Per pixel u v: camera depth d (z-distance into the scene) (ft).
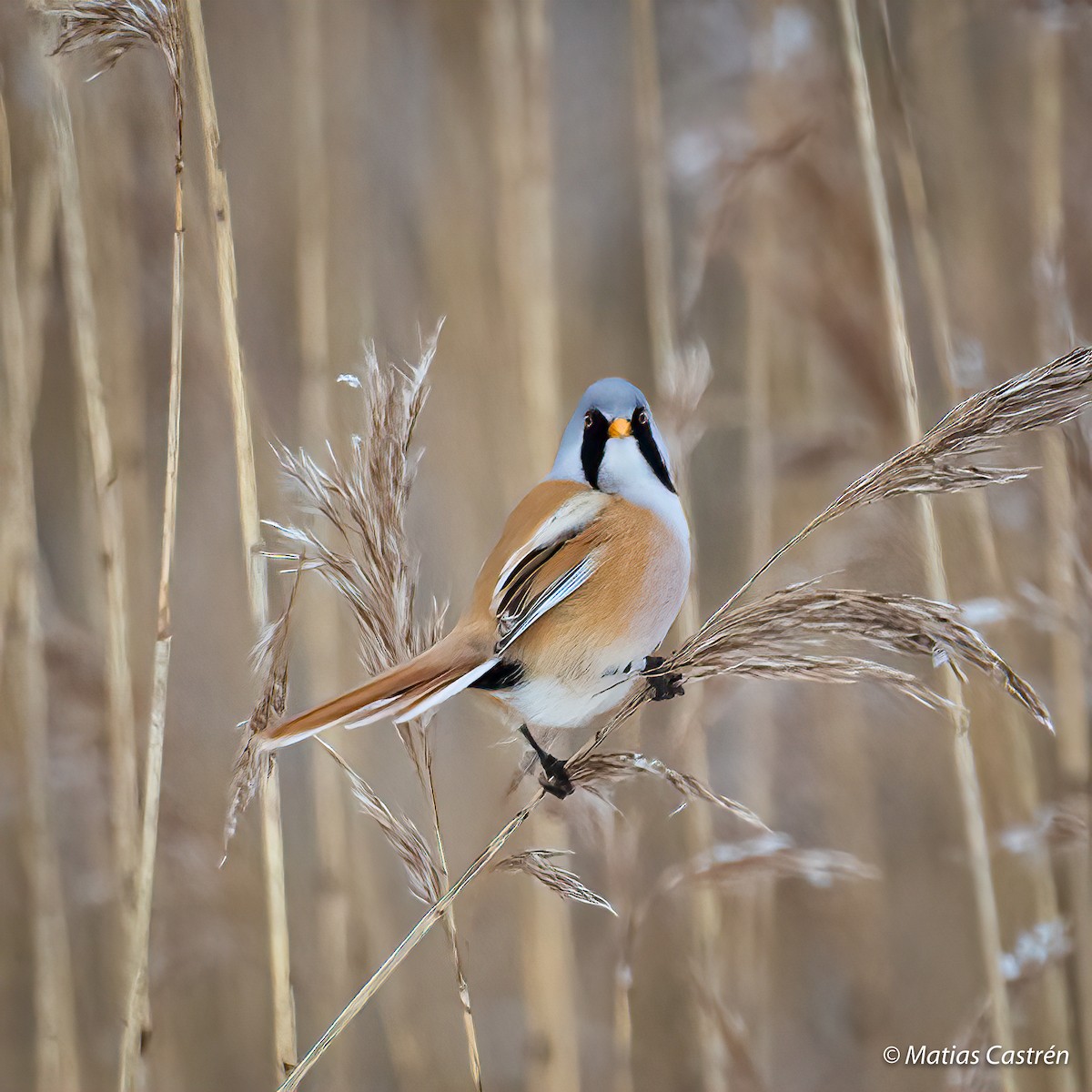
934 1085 29.60
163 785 27.73
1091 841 24.32
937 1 34.22
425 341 19.20
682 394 25.35
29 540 26.68
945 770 30.45
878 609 16.87
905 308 31.17
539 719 18.45
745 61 35.50
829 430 31.58
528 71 30.73
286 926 18.45
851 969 31.09
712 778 31.30
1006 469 17.02
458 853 29.63
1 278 25.52
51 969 25.79
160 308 29.58
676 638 27.12
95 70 18.43
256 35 34.27
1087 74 33.06
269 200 33.55
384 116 37.01
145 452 29.76
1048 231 29.25
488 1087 29.53
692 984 26.81
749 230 31.32
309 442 28.58
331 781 27.32
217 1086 28.48
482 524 31.94
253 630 18.17
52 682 27.17
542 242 29.84
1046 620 25.39
